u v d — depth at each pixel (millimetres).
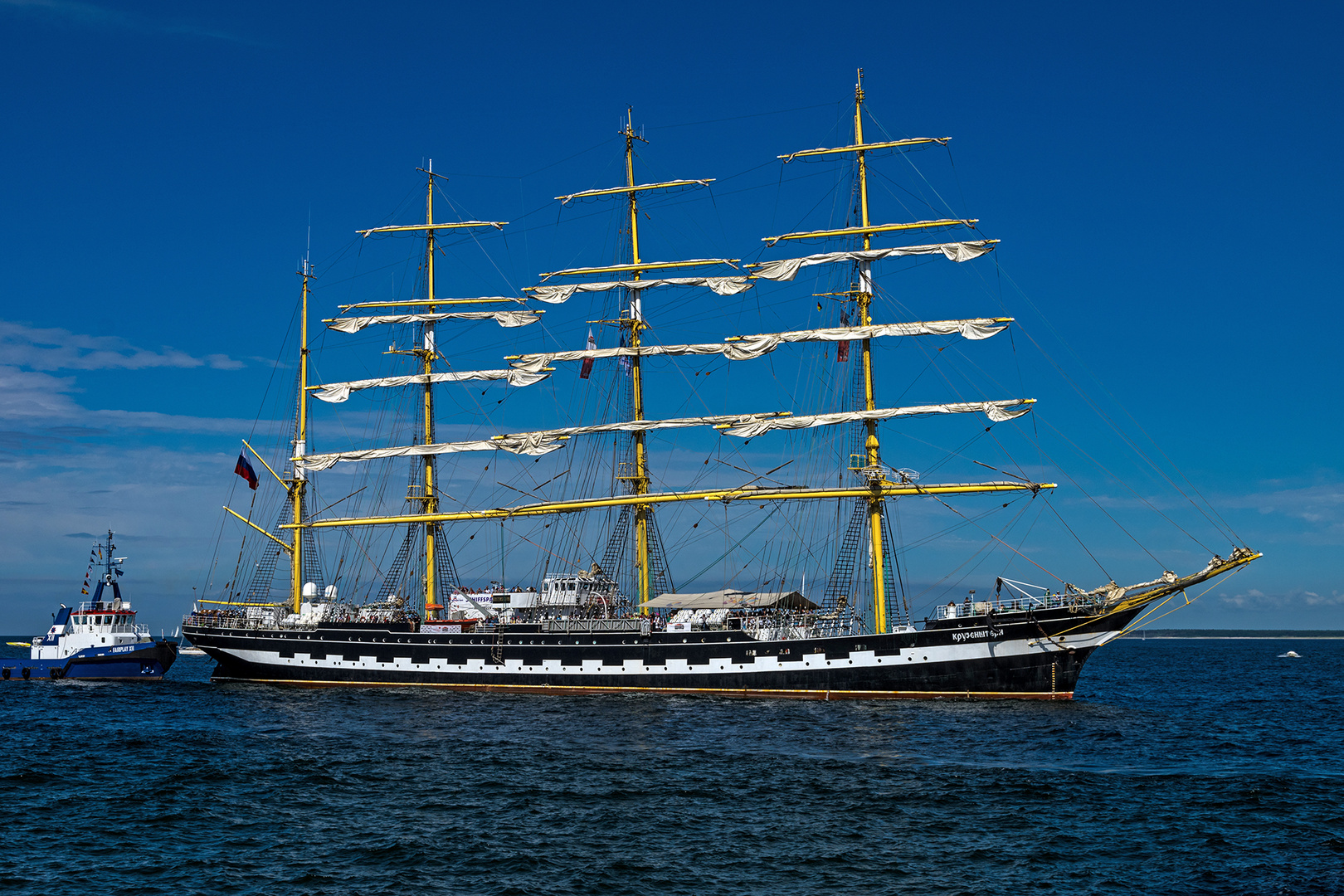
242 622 97375
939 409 81312
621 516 95812
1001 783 46000
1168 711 71812
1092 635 70000
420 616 97188
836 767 49594
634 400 98062
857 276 86625
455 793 44531
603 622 83875
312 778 47719
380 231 107000
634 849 36156
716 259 96812
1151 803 42438
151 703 78875
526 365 102375
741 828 38719
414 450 103062
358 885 32500
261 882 32812
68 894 31531
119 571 102562
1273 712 76562
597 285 97812
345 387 107438
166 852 35906
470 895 31594
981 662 71562
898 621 78875
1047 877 33219
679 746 55844
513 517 98938
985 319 81875
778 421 87312
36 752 55000
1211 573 67500
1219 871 33719
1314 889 32031
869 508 82188
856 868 34156
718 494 87188
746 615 80438
